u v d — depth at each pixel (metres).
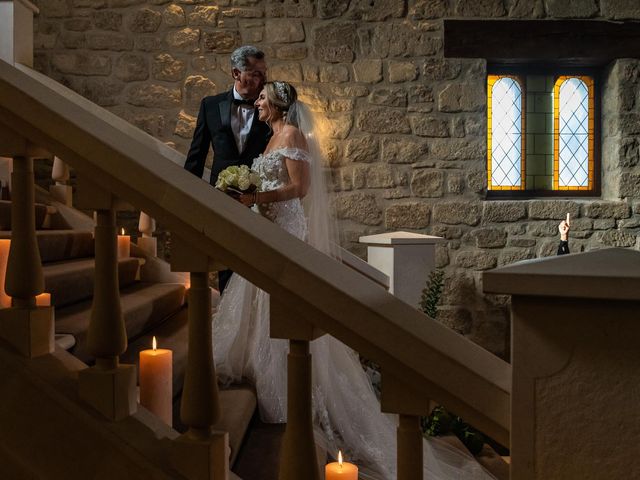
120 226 5.08
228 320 2.39
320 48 5.35
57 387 1.19
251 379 2.35
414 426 0.97
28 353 1.22
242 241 1.02
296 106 2.74
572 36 5.48
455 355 0.92
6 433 1.18
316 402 2.25
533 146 5.78
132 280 3.40
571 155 5.80
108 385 1.16
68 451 1.16
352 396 2.34
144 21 5.24
